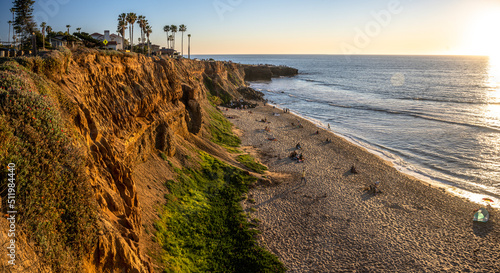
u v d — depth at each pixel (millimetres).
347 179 49125
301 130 81125
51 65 23078
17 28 48812
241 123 83812
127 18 74500
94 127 23656
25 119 16375
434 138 76188
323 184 46531
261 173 49094
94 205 18234
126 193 23844
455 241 32875
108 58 32781
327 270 27547
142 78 38531
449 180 51000
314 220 35906
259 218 35281
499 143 71062
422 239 33031
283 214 36750
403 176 51250
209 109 78125
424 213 38656
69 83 24750
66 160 17562
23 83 18531
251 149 62438
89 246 16484
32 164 15258
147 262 20562
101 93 29859
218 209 35344
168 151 39781
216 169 44375
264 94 156375
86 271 16016
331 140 72562
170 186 34750
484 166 57094
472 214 38688
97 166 22156
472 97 145625
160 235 26344
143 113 36344
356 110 116312
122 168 24344
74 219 16266
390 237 33125
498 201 43219
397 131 84125
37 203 14562
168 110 43625
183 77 71188
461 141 73000
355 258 29422
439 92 164625
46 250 13930
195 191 37344
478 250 31344
